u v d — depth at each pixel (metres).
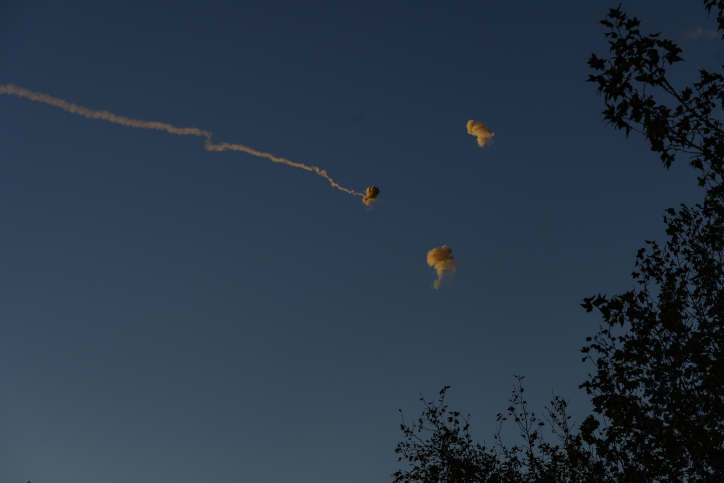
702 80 10.37
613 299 13.34
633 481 13.45
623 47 10.14
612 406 13.22
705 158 10.83
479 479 19.73
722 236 13.15
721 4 9.89
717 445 12.16
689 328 12.94
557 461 18.50
